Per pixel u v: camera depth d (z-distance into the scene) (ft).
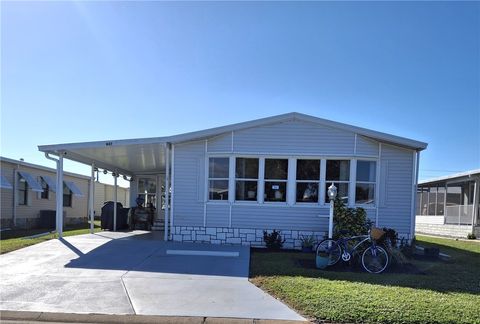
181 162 39.91
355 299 19.63
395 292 21.12
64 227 63.16
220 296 20.85
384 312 17.88
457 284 23.71
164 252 33.06
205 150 39.75
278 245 37.78
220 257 31.60
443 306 18.76
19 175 61.36
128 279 24.07
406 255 35.06
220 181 39.81
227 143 39.58
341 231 34.65
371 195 39.04
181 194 39.81
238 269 27.12
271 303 19.74
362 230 34.76
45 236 43.70
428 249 35.47
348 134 39.06
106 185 100.32
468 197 69.10
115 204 54.85
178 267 27.58
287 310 18.72
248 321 17.40
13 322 17.39
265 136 39.34
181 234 39.63
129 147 39.96
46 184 69.87
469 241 55.62
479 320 17.17
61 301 19.77
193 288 22.31
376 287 22.17
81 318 17.70
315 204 38.91
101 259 29.81
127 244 36.83
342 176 39.09
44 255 31.14
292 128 39.29
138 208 57.26
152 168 60.08
